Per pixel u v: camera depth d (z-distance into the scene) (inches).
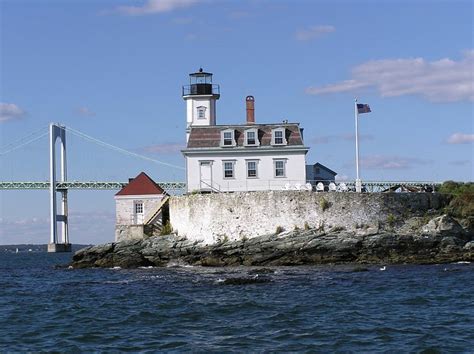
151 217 3090.6
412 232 2559.1
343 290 1878.7
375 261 2524.6
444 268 2352.4
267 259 2573.8
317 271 2330.2
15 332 1417.3
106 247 2913.4
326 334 1311.5
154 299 1823.3
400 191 2773.1
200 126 3006.9
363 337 1279.5
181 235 2859.3
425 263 2511.1
